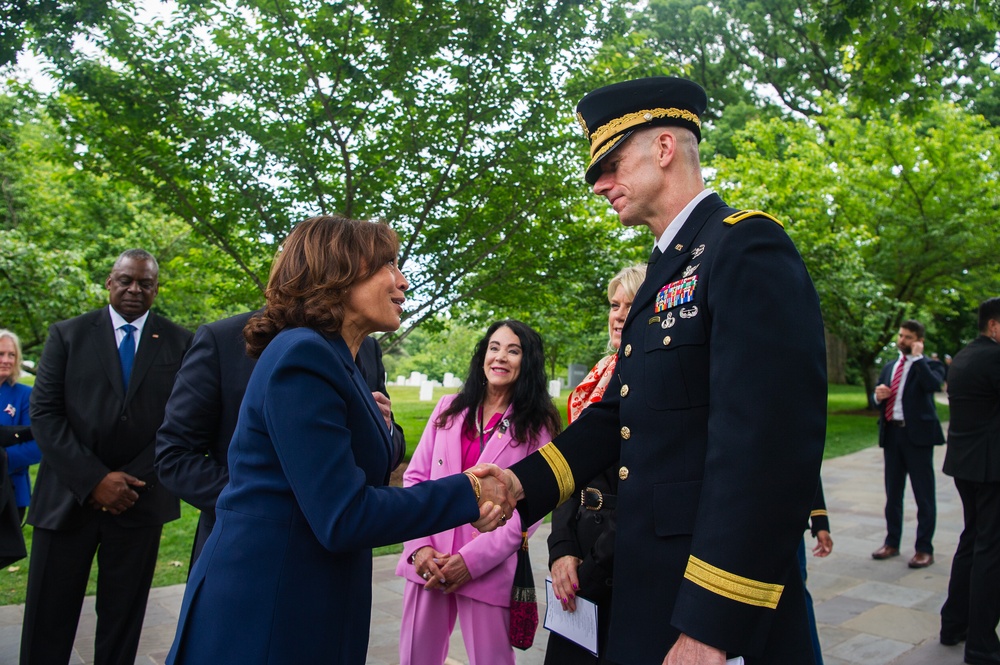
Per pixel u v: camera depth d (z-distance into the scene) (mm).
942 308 18938
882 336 17000
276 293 1676
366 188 6957
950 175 15422
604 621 1995
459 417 2854
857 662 3500
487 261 8000
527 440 2717
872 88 6328
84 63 6176
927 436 5289
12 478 3787
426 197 7355
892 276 16797
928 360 5430
